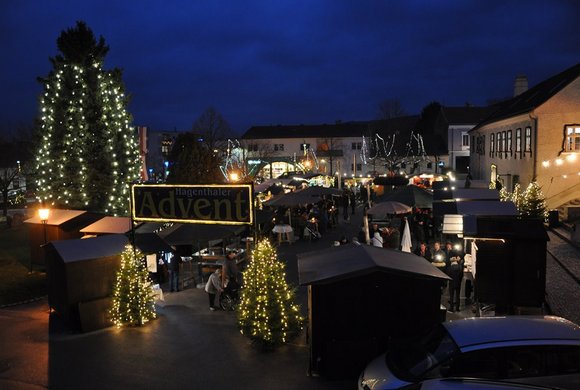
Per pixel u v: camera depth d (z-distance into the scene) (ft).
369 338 32.14
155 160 220.43
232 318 45.70
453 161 190.39
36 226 64.90
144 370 34.37
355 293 32.04
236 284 48.21
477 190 75.72
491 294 41.22
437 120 211.61
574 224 66.18
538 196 80.12
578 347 22.99
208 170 96.17
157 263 59.72
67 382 32.63
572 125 89.20
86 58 76.23
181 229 55.98
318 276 32.30
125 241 47.09
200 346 38.70
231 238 74.28
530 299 40.42
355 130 240.12
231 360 35.73
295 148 235.61
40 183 75.20
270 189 118.32
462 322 26.08
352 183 168.66
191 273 61.41
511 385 17.92
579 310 42.22
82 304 42.63
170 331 42.47
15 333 42.80
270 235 81.87
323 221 91.09
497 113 137.69
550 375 22.43
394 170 201.98
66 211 67.41
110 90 77.51
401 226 75.51
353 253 35.14
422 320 32.17
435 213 69.10
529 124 93.71
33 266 67.46
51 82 75.20
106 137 76.02
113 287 45.09
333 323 32.24
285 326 37.50
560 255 62.23
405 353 26.14
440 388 18.08
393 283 31.99
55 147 74.74
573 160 89.61
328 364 31.91
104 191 76.13
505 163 112.78
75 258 43.34
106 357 36.94
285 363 34.94
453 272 44.75
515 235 40.19
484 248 41.19
